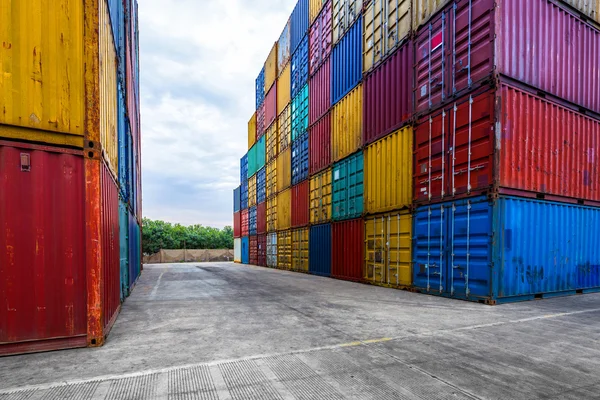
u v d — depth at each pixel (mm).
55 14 4160
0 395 2848
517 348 4199
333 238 14391
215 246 53375
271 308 7082
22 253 3943
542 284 8164
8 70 3887
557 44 8617
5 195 3865
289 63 20672
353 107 13055
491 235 7277
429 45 9242
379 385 3062
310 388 2994
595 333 4941
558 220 8555
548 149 8344
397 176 10352
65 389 2973
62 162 4172
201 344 4379
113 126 6312
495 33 7312
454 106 8336
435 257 8820
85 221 4273
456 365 3586
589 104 9383
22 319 3939
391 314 6352
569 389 3002
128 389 2975
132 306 7453
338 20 14406
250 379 3201
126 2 10031
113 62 6445
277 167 22672
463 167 8055
